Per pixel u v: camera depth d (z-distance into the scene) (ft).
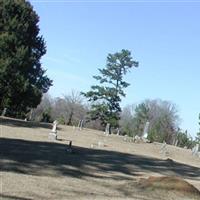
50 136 113.19
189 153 160.56
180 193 52.60
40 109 319.27
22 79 163.22
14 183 45.75
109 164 74.13
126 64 233.76
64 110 341.21
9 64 159.43
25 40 166.81
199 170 91.35
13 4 163.73
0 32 163.43
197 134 247.29
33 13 169.48
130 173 68.08
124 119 380.78
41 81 173.68
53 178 52.70
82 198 43.88
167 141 292.81
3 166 55.11
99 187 51.29
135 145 150.10
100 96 232.94
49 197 42.01
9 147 76.28
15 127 137.39
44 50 174.91
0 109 194.70
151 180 54.95
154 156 113.80
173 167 87.20
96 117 235.61
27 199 39.78
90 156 81.46
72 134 148.36
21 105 176.04
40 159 65.57
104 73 233.55
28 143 90.38
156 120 315.58
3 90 165.17
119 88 233.96
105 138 160.76
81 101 343.26
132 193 50.26
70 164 65.62
